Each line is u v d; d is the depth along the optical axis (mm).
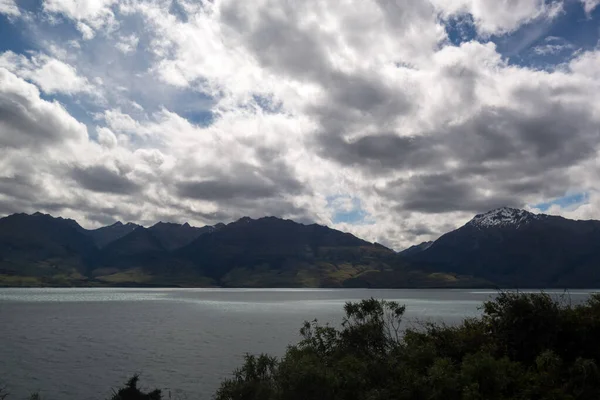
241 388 17453
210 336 72312
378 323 20453
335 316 108438
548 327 15641
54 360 51781
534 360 15289
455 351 17203
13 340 70312
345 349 19234
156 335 74812
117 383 39875
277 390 15977
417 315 103812
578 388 13648
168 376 42188
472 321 19141
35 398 29031
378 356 17922
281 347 58688
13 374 44062
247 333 75688
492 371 14164
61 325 94188
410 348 17156
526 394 13820
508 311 16469
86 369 46219
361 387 15359
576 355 15320
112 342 67125
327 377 14906
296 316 111438
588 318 15914
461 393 13812
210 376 42000
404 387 14539
